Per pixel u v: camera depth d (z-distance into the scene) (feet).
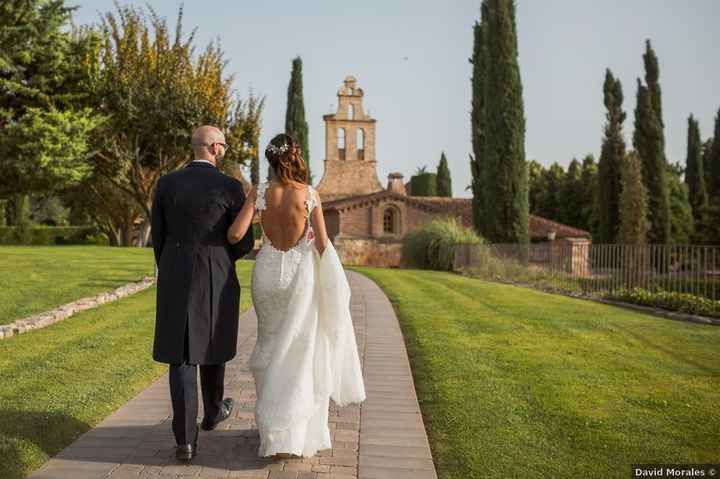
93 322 24.47
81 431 12.34
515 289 46.21
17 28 54.90
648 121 121.60
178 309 10.93
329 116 163.43
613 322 27.81
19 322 22.91
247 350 20.53
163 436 12.10
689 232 134.82
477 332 24.21
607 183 126.41
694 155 154.40
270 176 11.78
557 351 20.45
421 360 18.99
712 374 17.31
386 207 132.98
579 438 11.94
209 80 62.13
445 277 60.75
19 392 14.33
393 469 10.57
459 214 141.90
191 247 11.16
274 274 11.18
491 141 89.66
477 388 15.49
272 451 10.50
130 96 59.06
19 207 141.08
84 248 81.20
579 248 51.19
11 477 9.82
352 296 37.96
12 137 54.85
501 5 89.86
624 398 14.73
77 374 16.17
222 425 12.92
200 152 11.83
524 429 12.46
